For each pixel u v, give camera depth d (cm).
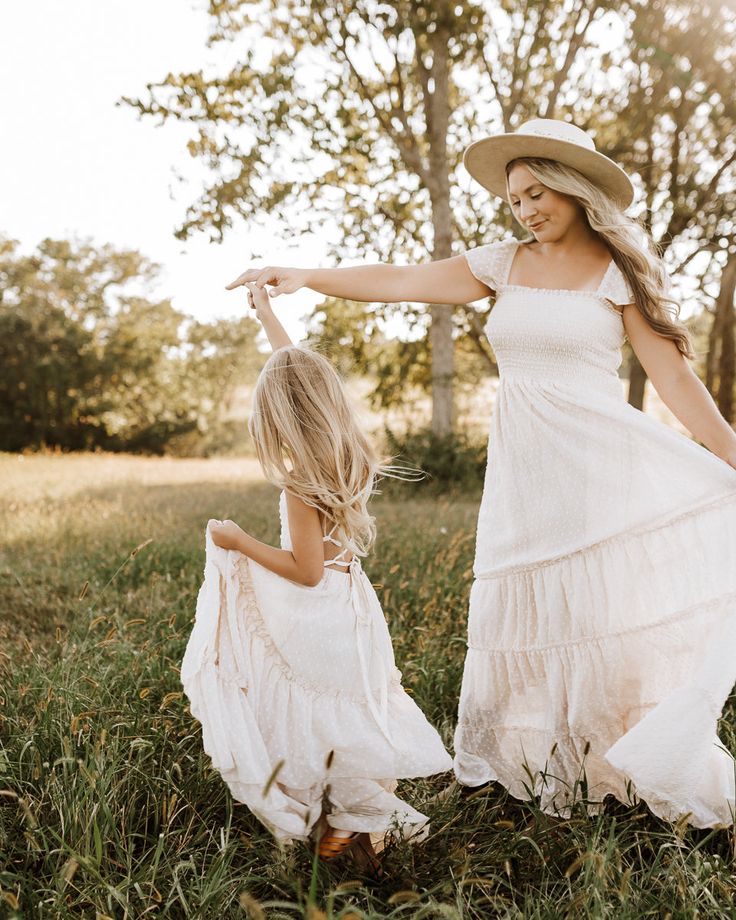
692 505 243
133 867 204
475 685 279
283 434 226
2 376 3406
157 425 3750
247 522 748
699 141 1459
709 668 225
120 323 3778
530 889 205
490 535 273
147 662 320
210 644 218
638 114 1410
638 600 251
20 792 230
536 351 260
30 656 338
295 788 221
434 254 1420
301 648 224
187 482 1402
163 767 247
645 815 237
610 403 254
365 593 238
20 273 3525
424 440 1391
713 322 1723
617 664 253
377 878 216
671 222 1434
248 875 205
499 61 1370
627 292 255
